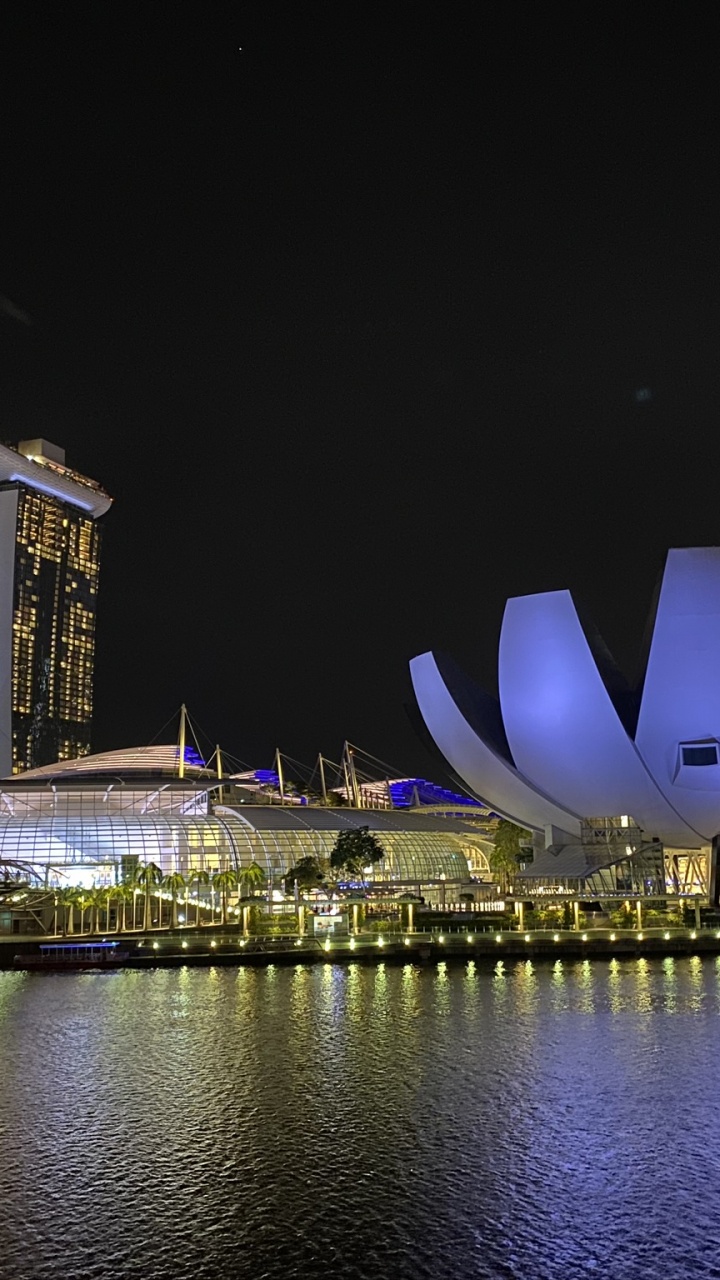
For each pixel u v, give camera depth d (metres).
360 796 179.25
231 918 107.19
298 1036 51.47
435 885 115.94
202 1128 36.31
